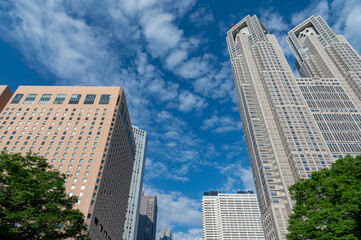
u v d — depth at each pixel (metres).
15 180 32.91
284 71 161.75
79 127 104.19
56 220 32.66
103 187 89.88
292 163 112.62
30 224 29.75
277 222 100.38
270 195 109.94
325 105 138.25
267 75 159.12
